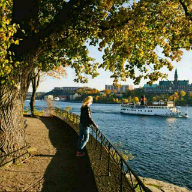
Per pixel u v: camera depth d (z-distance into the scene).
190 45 6.95
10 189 4.58
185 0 6.08
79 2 5.86
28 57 5.89
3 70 4.40
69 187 4.88
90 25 6.34
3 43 3.93
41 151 7.86
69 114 16.25
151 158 27.55
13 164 6.16
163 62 7.81
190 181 19.83
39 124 16.34
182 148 34.03
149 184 10.53
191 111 138.50
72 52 8.54
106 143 5.14
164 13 6.86
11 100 6.10
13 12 6.12
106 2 5.93
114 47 6.38
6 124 6.10
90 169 5.03
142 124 67.50
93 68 9.37
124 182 4.14
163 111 100.44
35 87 24.23
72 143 9.55
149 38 8.02
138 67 8.31
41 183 5.02
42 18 8.74
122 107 115.19
